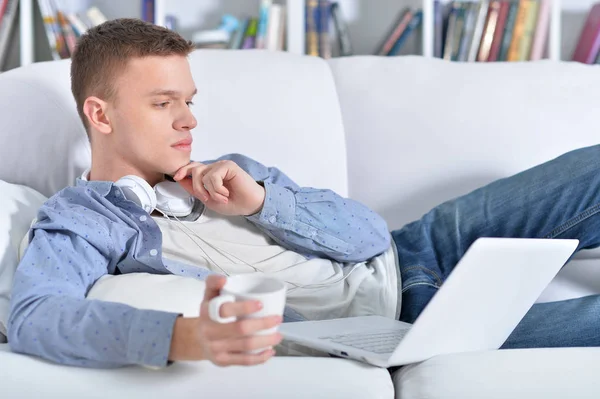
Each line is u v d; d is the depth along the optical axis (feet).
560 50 9.83
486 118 6.04
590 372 3.23
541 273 3.65
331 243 4.71
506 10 8.98
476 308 3.43
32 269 3.69
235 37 9.02
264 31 8.95
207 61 5.94
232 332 2.69
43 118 5.25
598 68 6.37
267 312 2.73
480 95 6.11
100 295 3.68
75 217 4.06
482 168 5.95
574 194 5.01
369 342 3.51
